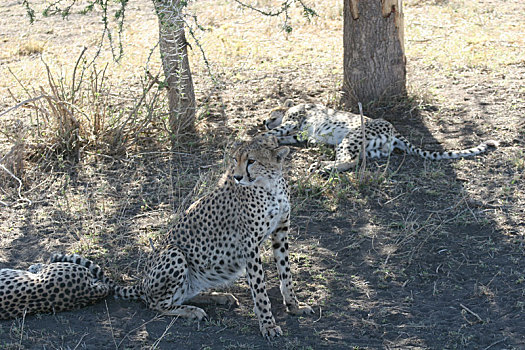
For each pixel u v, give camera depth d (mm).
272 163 4988
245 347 4941
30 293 5250
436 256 6172
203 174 7906
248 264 5176
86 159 8562
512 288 5605
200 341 5047
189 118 9164
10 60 13508
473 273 5871
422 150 8289
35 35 15352
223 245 5375
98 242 6664
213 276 5516
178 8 7219
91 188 7855
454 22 14812
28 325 5234
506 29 13992
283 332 5160
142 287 5492
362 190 7508
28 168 8289
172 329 5207
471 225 6660
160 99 9938
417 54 12555
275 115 9430
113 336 5078
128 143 8867
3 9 18078
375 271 5953
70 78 11633
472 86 10648
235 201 5234
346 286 5758
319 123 9000
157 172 8234
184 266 5387
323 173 7906
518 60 11719
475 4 16250
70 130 8719
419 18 15219
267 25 15211
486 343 4934
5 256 6395
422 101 10055
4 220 7121
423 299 5559
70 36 15242
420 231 6590
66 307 5414
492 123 9188
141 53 13320
